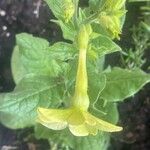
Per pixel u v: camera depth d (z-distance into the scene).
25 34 0.12
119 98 0.11
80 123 0.09
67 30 0.10
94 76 0.10
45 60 0.12
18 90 0.11
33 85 0.11
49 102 0.11
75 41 0.10
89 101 0.10
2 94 0.11
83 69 0.10
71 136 0.12
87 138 0.12
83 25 0.10
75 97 0.10
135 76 0.11
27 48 0.12
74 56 0.10
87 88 0.10
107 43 0.10
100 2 0.10
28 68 0.12
